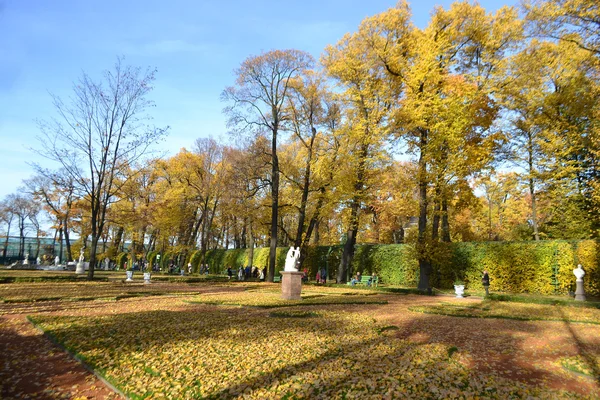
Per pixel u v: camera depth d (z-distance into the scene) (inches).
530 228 1246.3
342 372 236.4
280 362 256.8
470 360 270.5
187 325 382.3
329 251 1360.7
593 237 924.0
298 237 1155.3
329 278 1348.4
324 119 1153.4
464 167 792.9
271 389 211.3
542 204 1225.4
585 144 823.1
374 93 979.3
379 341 320.5
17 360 273.3
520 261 909.8
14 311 477.4
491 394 202.8
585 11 504.7
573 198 953.5
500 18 829.8
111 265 2170.3
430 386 211.6
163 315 450.6
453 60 850.1
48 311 483.8
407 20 932.6
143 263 1898.4
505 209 1581.0
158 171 1563.7
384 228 1594.5
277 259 1552.7
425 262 882.1
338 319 437.1
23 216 2746.1
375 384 214.8
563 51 711.7
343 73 1002.1
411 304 626.5
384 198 1338.6
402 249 1167.0
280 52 1109.7
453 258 1028.5
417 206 932.0
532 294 856.9
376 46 927.7
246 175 1177.4
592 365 257.3
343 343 310.7
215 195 1535.4
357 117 1030.4
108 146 1035.3
